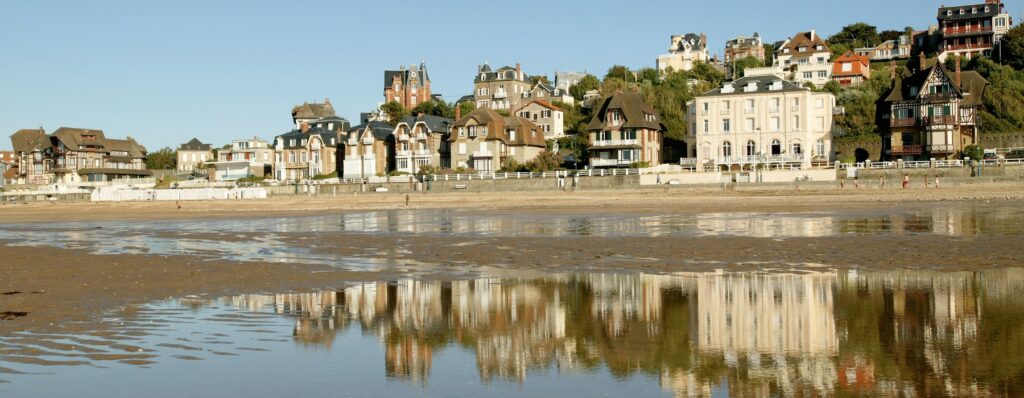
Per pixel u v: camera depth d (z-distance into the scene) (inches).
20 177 6466.5
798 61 5442.9
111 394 395.2
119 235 1663.4
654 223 1637.6
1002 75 4217.5
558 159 3914.9
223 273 905.5
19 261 1071.0
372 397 391.5
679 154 4330.7
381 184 3831.2
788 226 1469.0
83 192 4453.7
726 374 427.5
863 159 3853.3
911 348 473.1
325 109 6820.9
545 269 921.5
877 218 1638.8
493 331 557.9
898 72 4827.8
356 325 583.2
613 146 3919.8
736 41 6663.4
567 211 2252.7
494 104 6043.3
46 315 617.6
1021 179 2716.5
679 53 6181.1
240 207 3211.1
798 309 620.4
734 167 3693.4
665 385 406.9
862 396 378.3
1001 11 5295.3
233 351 490.6
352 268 954.1
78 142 6131.9
